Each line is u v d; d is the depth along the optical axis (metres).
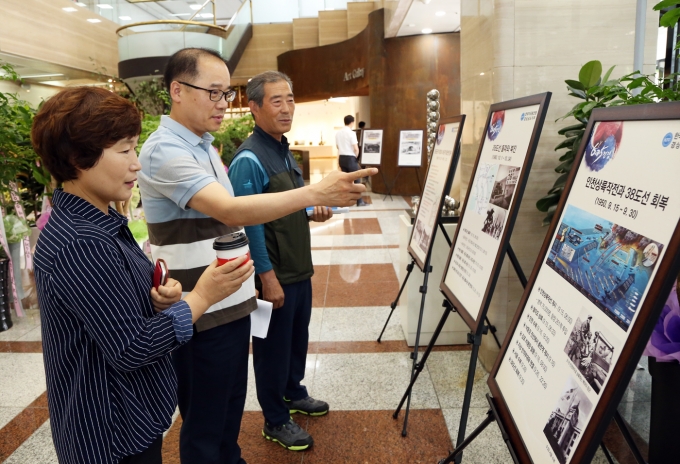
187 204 1.47
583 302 1.01
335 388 2.71
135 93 10.58
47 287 0.97
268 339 2.14
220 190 1.43
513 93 2.63
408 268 2.91
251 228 1.98
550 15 2.59
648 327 0.79
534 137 1.44
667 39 2.93
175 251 1.58
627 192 0.94
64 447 1.05
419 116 9.70
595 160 1.10
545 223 2.46
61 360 1.02
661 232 0.81
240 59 14.28
